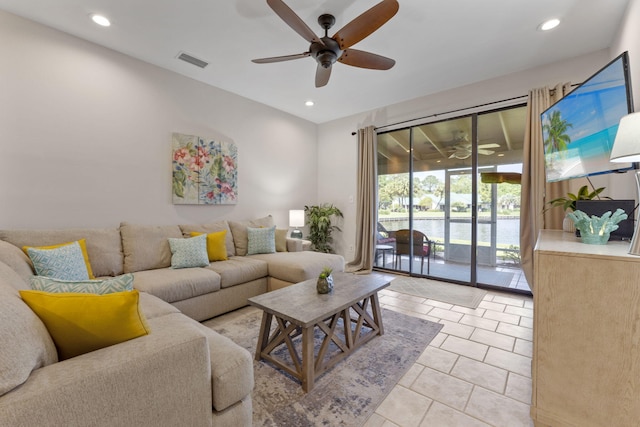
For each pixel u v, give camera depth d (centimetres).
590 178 283
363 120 474
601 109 180
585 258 127
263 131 437
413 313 286
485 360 201
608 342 122
